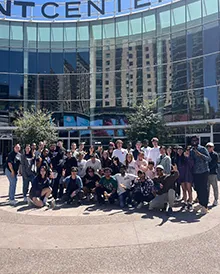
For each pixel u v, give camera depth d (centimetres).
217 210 766
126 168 905
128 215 716
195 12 2397
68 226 621
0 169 2202
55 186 922
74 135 2683
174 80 2464
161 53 2552
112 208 804
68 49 2762
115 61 2703
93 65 2736
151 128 2005
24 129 2050
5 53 2678
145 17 2639
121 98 2648
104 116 2662
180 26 2472
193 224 632
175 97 2447
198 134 2297
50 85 2717
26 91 2677
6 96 2633
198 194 745
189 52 2403
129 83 2645
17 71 2681
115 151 998
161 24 2570
